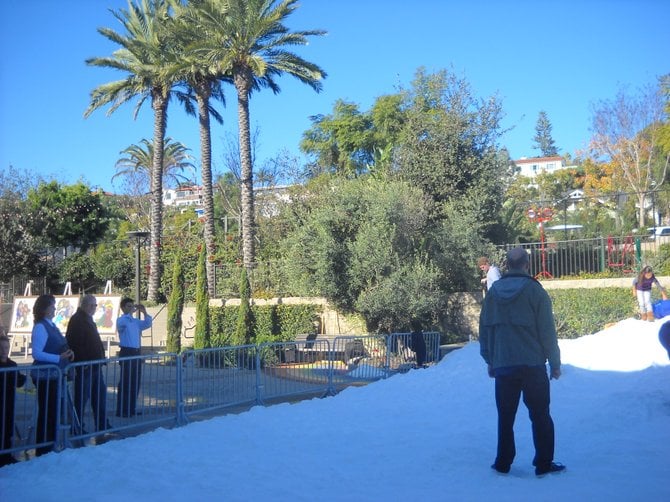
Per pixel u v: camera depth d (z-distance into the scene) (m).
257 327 21.34
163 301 28.95
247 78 24.88
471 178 22.17
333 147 44.00
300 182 32.88
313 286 18.89
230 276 24.84
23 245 30.95
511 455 6.38
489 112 22.58
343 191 19.14
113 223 45.22
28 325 22.66
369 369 13.52
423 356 14.95
